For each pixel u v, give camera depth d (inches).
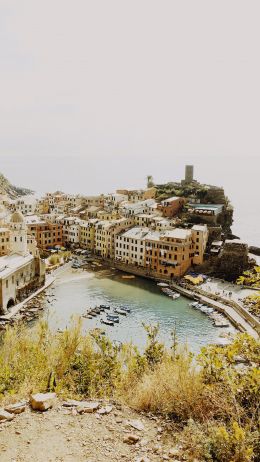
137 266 4702.3
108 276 4475.9
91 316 3144.7
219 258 4461.1
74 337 890.7
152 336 1111.6
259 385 495.5
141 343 2632.9
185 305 3570.4
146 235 4763.8
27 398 602.9
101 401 564.1
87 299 3661.4
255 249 5157.5
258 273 688.4
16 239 3917.3
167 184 7308.1
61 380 755.4
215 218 5442.9
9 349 904.9
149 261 4594.0
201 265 4542.3
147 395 527.5
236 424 400.2
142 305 3538.4
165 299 3720.5
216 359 564.1
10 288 3371.1
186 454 398.3
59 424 451.5
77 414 481.7
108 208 6683.1
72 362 839.7
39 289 3885.3
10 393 674.2
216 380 555.2
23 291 3622.0
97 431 438.9
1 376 764.0
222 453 390.0
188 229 4763.8
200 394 520.4
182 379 540.4
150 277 4397.1
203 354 597.6
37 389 680.4
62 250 5467.5
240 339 584.1
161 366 642.8
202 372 569.6
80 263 4948.3
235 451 386.9
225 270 4367.6
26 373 776.9
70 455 385.4
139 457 386.3
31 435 423.8
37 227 5428.2
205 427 450.9
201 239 4512.8
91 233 5511.8
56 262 4793.3
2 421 457.1
